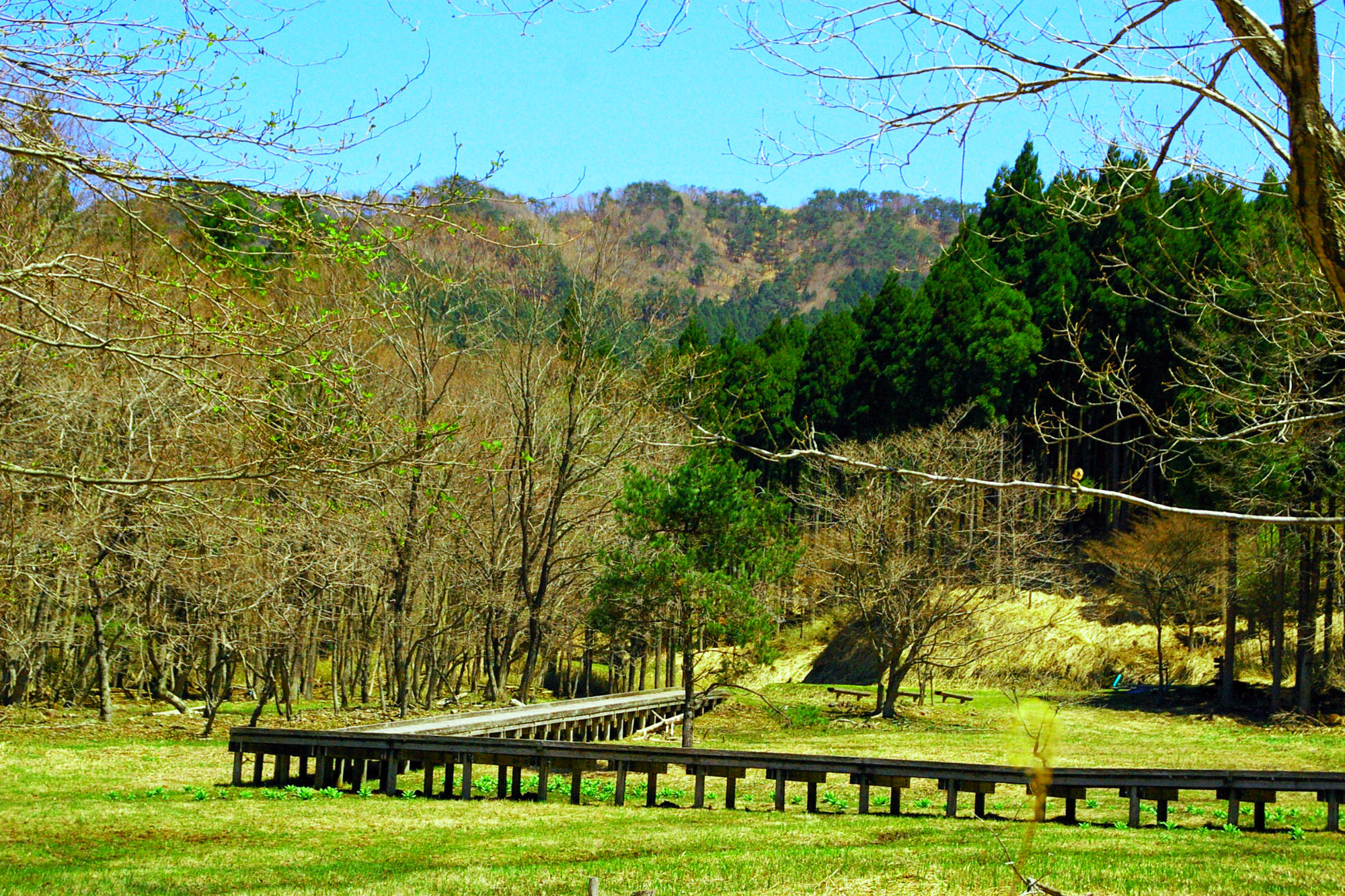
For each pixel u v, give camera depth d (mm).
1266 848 12945
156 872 11125
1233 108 5211
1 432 17734
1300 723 33562
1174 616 43438
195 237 8805
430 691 34125
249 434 10086
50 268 9086
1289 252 12531
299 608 26500
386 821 14477
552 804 16578
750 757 16297
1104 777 15453
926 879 10664
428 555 30234
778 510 26609
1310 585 34594
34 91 7828
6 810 14461
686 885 10469
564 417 34250
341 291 16734
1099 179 8109
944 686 44344
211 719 25188
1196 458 27141
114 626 28219
